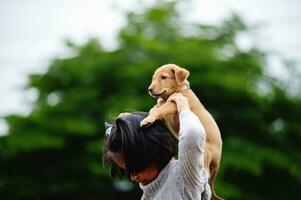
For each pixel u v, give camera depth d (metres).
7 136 18.62
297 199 18.97
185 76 4.52
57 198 18.70
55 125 18.67
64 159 18.72
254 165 17.42
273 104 19.91
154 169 3.90
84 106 19.12
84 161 18.53
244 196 17.81
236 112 18.97
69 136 18.66
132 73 18.69
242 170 17.84
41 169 18.67
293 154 19.44
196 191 3.80
